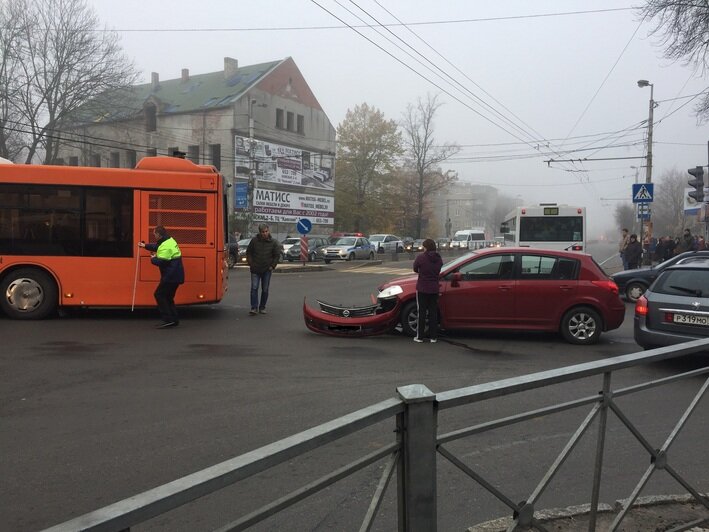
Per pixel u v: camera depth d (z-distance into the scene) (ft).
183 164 37.86
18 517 11.76
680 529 9.89
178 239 37.14
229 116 145.89
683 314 25.43
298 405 19.61
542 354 29.17
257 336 32.55
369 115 185.06
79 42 112.98
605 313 31.63
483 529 10.15
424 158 189.16
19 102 111.34
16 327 33.73
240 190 120.98
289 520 11.53
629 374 22.47
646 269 52.49
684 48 52.29
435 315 31.58
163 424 17.46
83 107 116.16
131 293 36.52
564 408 8.37
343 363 26.21
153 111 157.28
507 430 16.61
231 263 91.56
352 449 15.56
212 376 23.36
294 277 75.36
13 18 107.55
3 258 35.68
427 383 22.88
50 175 35.88
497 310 32.14
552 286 31.94
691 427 15.01
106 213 36.37
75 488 13.10
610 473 13.60
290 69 162.81
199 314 40.73
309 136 169.37
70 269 36.06
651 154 92.89
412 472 6.55
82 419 17.81
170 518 11.71
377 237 149.69
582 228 67.26
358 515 11.71
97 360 25.82
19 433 16.53
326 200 175.42
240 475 5.11
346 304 46.83
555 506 12.12
